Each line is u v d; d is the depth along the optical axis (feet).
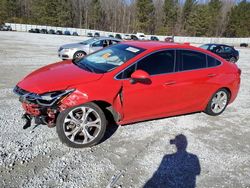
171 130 14.73
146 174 10.48
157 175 10.48
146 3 260.21
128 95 12.75
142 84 13.05
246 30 266.36
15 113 15.29
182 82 14.66
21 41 78.38
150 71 13.52
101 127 12.14
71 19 268.00
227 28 278.26
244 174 11.05
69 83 11.39
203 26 259.60
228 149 13.08
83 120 11.75
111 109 12.54
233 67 17.99
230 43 215.31
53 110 11.33
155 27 279.90
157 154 12.04
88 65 13.82
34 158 10.87
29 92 11.18
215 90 16.76
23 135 12.68
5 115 14.88
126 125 14.82
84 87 11.48
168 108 14.73
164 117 15.78
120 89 12.42
